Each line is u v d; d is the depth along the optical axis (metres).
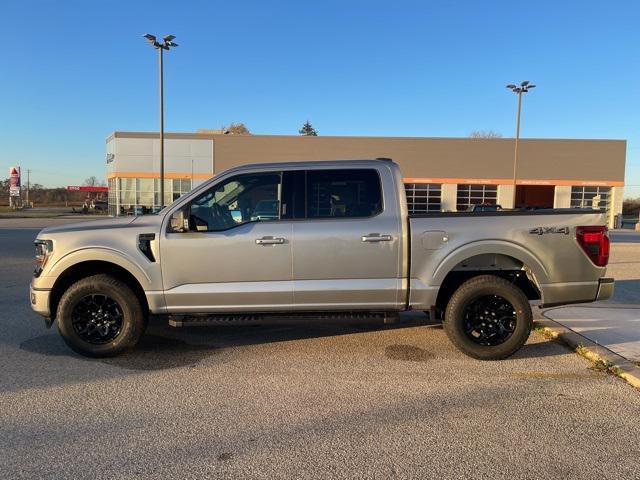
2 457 3.33
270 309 5.34
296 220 5.32
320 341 6.14
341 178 5.40
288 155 44.31
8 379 4.79
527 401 4.30
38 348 5.77
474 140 43.72
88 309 5.42
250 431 3.72
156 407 4.15
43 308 5.38
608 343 5.77
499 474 3.14
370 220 5.30
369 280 5.30
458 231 5.28
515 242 5.28
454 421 3.90
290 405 4.20
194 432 3.70
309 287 5.28
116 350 5.36
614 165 43.56
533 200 51.25
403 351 5.74
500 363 5.32
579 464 3.27
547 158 43.62
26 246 17.73
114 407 4.15
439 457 3.35
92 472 3.15
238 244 5.25
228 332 6.53
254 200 5.41
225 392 4.49
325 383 4.72
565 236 5.32
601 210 5.43
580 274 5.35
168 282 5.29
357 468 3.21
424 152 43.91
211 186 5.39
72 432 3.70
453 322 5.36
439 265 5.28
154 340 6.14
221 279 5.29
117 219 5.55
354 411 4.08
